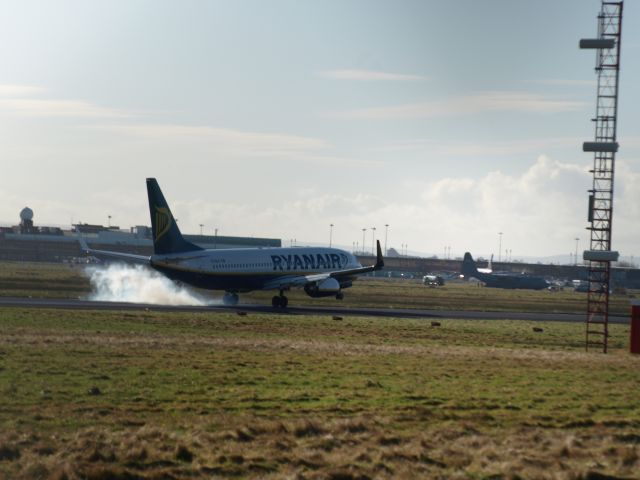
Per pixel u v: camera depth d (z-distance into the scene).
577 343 74.88
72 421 30.23
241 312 91.94
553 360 56.22
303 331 73.38
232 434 28.20
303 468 24.52
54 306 90.56
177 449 25.47
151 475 23.23
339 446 27.48
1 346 51.78
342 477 23.44
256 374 43.56
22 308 85.12
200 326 73.25
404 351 58.78
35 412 31.61
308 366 47.72
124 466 24.19
